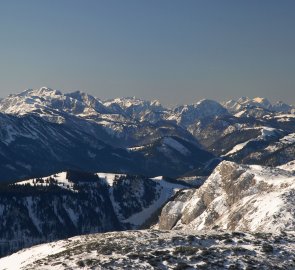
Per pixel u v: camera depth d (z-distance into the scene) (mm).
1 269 82625
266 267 53594
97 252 62562
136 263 55094
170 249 60406
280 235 68125
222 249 59312
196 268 53250
